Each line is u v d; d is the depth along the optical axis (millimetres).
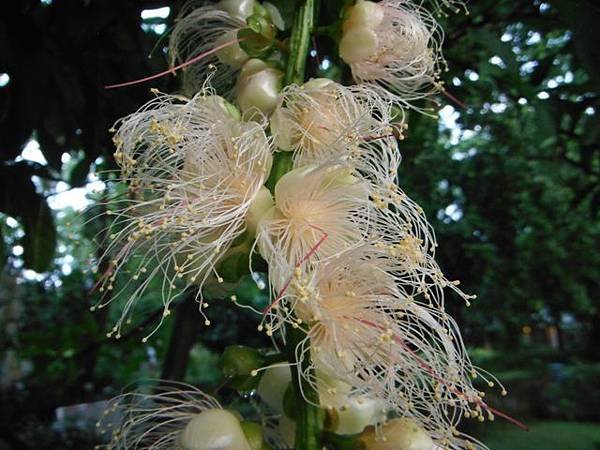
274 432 177
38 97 294
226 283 161
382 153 162
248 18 179
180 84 250
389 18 194
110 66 294
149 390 186
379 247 149
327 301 150
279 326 137
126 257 159
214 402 170
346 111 164
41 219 311
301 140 162
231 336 864
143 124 167
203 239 158
